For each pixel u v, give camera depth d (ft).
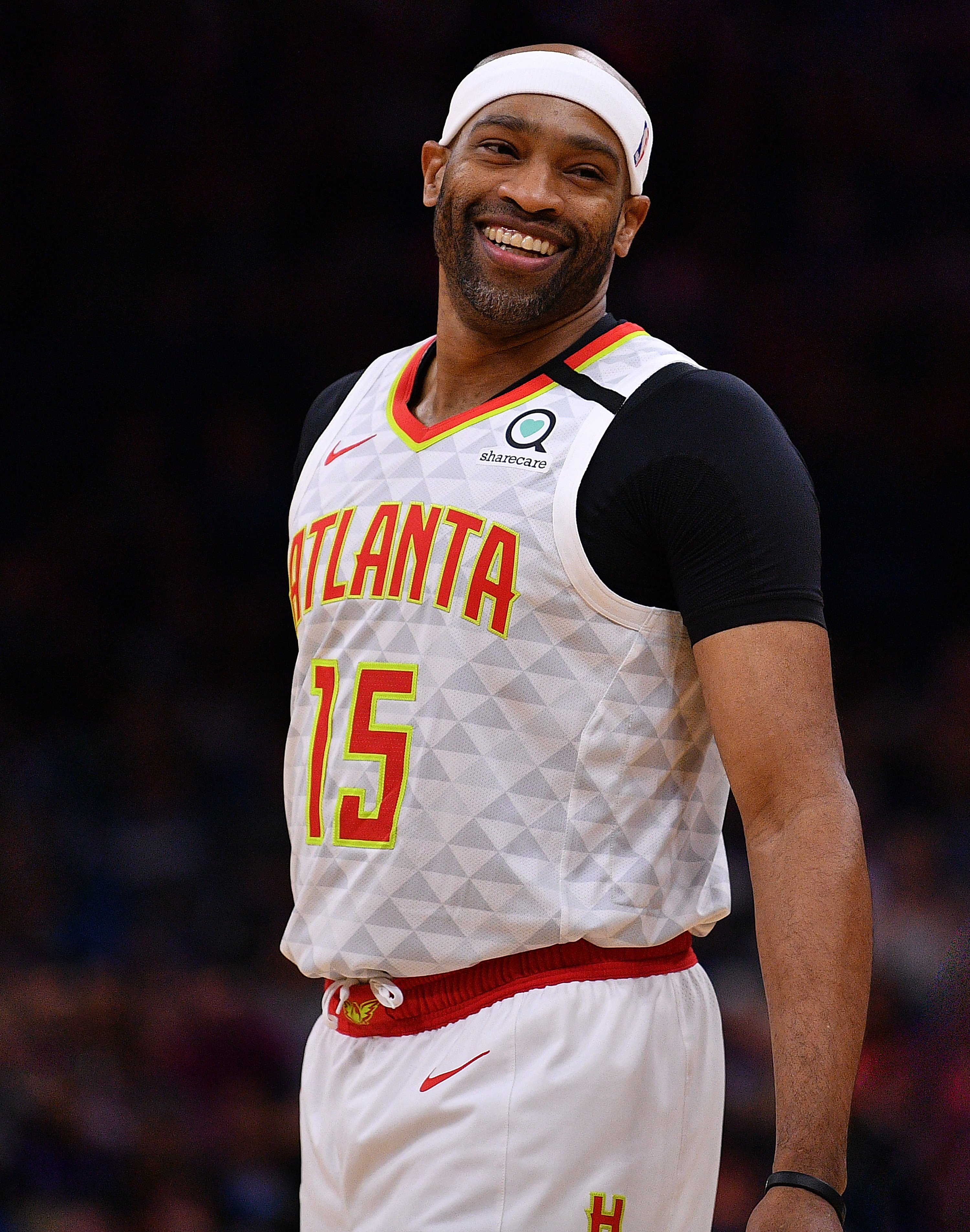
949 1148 56.08
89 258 111.96
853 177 110.42
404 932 18.49
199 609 106.22
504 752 18.25
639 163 20.25
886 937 70.69
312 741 19.63
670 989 18.84
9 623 104.06
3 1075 63.46
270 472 109.60
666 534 18.08
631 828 18.44
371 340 111.65
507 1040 18.06
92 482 109.29
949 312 108.37
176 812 92.27
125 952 79.66
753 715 17.28
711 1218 19.38
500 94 19.72
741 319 109.29
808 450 108.06
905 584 106.11
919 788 89.15
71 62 109.19
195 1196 61.36
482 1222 17.63
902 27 109.19
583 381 19.19
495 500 18.60
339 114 111.04
